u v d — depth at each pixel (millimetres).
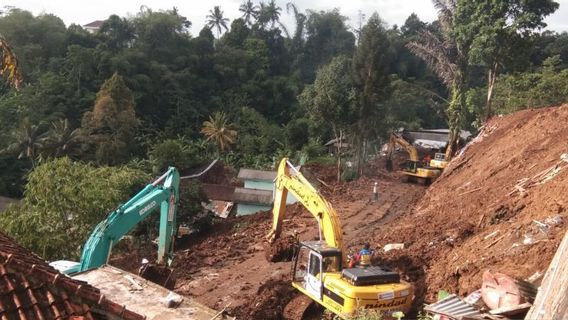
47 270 6508
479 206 18734
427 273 14867
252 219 30516
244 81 75438
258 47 81062
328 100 35031
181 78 69062
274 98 74625
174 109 66438
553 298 7113
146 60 67312
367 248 13789
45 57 64875
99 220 23531
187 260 22547
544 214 13703
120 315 6461
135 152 53938
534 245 12234
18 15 64625
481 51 31844
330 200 30734
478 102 37312
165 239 16250
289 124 60938
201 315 9250
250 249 23031
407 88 56094
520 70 32844
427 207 24719
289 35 92312
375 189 30234
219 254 23062
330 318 13516
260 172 38906
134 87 62531
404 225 21234
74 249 22859
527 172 19453
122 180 26203
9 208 24328
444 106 52750
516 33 30766
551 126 23516
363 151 37688
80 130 48688
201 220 30078
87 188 24047
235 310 15734
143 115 63312
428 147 48500
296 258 14672
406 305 12391
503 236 13703
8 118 52250
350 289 11969
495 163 24125
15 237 22250
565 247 7395
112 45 69312
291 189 17375
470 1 31984
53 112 55344
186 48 73188
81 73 60469
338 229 14836
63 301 6016
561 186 14523
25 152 45312
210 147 59281
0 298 5641
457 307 10367
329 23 91375
